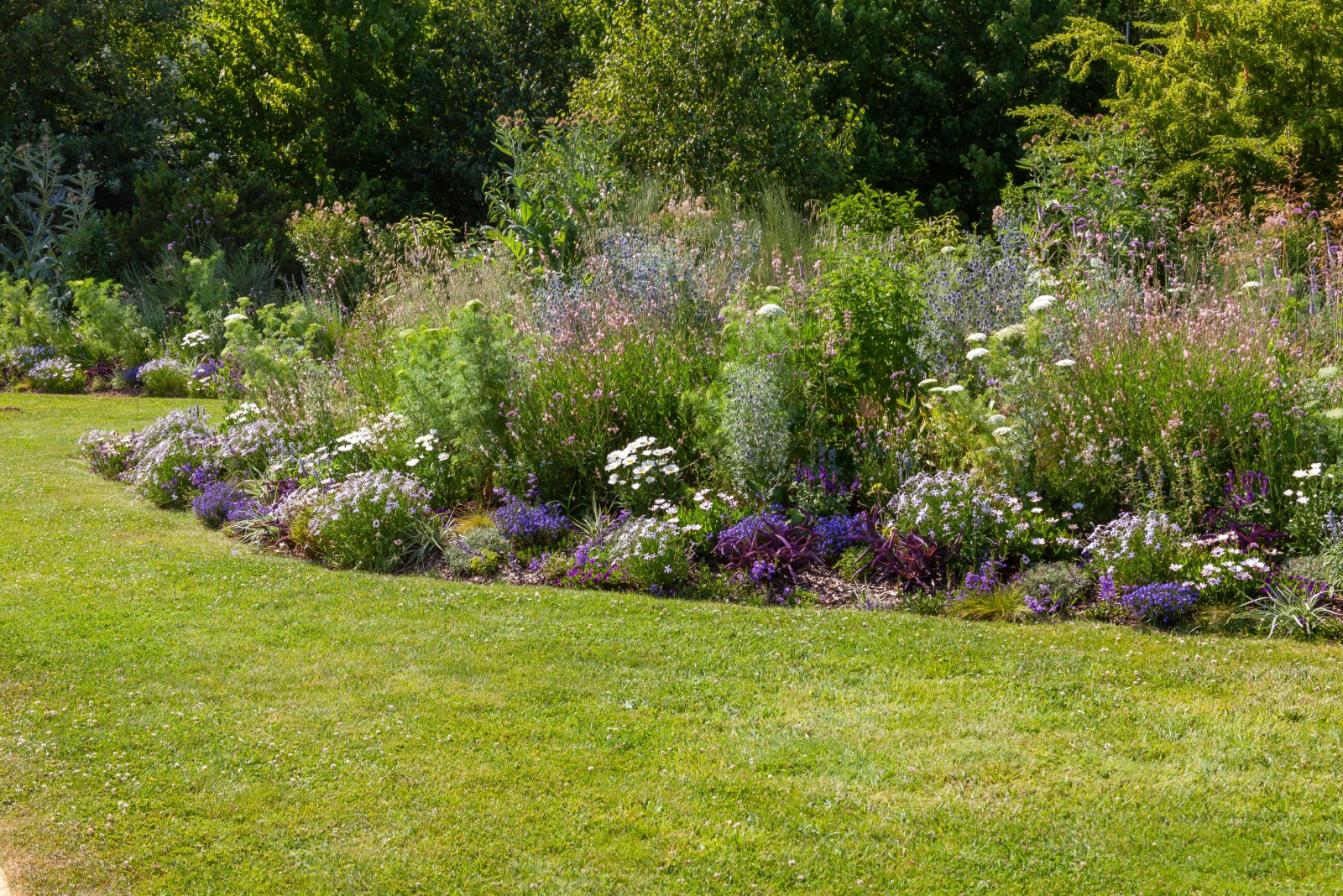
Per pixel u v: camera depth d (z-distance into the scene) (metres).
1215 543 5.11
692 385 7.04
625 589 5.53
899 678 4.22
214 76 23.12
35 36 19.20
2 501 7.33
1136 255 8.83
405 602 5.24
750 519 5.75
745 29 14.80
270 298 15.50
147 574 5.70
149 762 3.61
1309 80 12.58
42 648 4.62
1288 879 2.87
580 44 21.78
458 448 6.94
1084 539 5.46
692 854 3.05
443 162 22.12
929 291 7.24
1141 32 20.80
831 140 16.97
